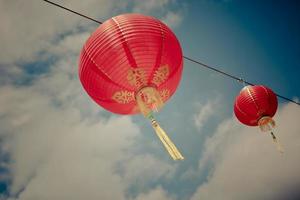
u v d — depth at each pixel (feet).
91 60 8.69
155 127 8.84
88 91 9.64
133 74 8.62
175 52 9.11
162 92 9.50
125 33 8.52
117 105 9.46
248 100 15.53
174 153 8.67
